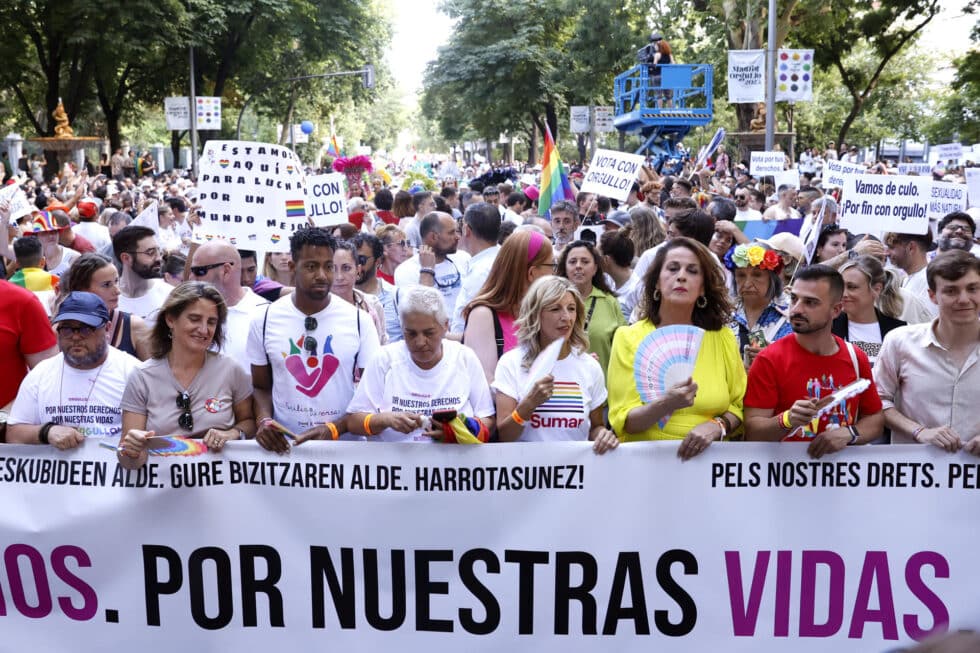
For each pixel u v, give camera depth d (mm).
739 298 5312
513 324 4754
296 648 4234
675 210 8586
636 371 4164
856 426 4223
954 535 4051
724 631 4137
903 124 61656
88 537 4246
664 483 4105
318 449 4168
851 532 4086
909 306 5797
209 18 36750
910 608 4090
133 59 36438
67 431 4234
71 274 5137
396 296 7137
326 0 44500
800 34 36219
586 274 5438
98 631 4273
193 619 4250
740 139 28156
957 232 7496
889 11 36500
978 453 4008
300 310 4559
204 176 6328
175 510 4215
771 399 4238
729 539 4102
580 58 42719
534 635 4168
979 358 4297
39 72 39250
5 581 4285
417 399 4262
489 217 7078
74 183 21344
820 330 4172
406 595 4195
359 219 11188
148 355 4766
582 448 4105
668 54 30312
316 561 4199
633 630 4145
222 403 4305
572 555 4129
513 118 52906
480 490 4133
